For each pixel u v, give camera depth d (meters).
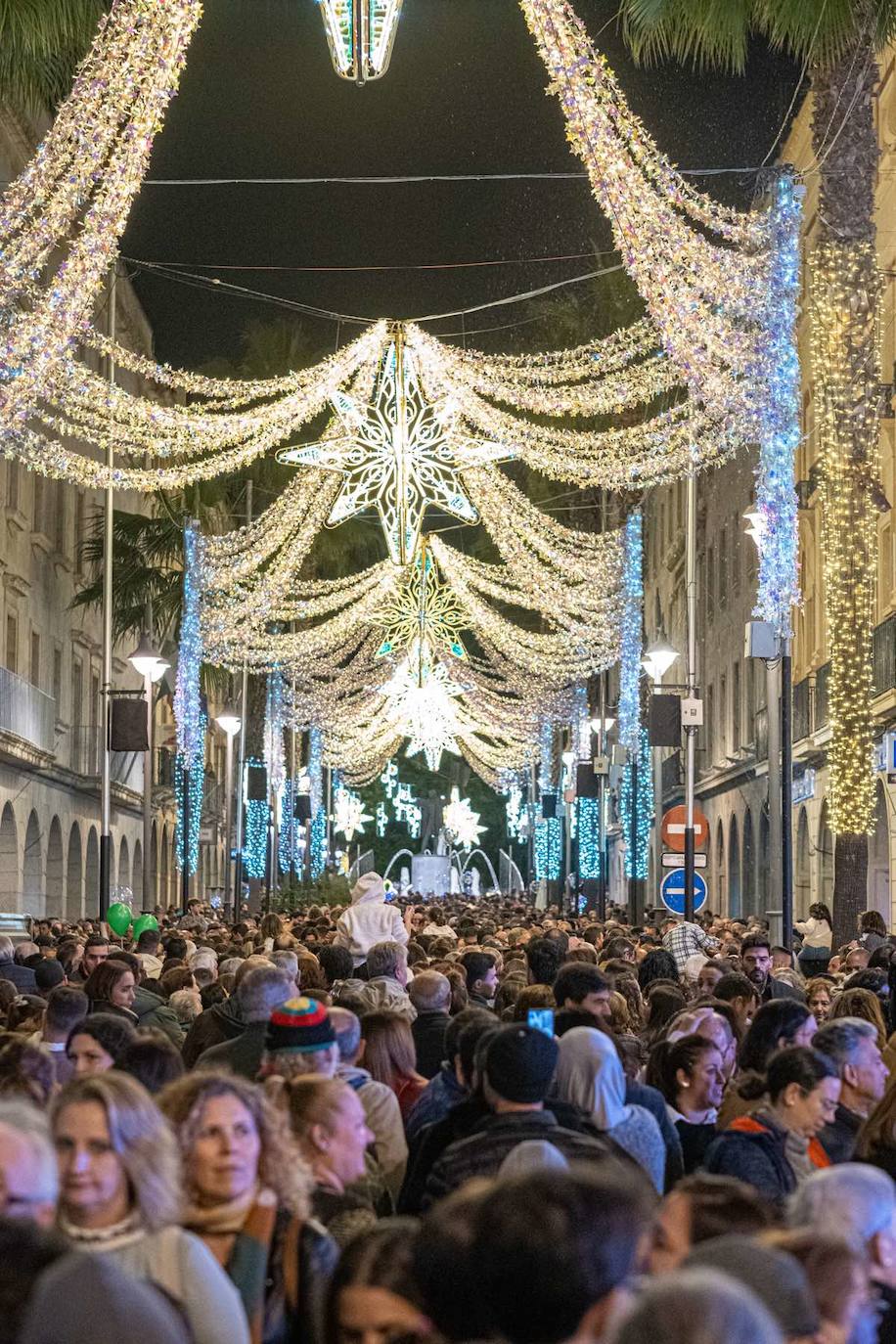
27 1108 4.12
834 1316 3.38
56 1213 4.22
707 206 18.16
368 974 13.09
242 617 43.03
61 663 44.72
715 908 53.59
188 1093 4.86
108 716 30.94
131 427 25.50
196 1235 4.68
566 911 52.25
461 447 28.41
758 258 19.16
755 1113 6.71
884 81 30.28
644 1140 7.02
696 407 27.64
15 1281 3.04
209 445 26.36
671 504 60.81
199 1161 4.74
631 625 43.34
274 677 55.09
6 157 37.00
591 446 31.28
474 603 47.88
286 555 41.22
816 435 35.81
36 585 41.81
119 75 15.53
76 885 47.03
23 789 39.81
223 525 48.94
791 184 19.80
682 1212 3.96
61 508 44.75
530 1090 6.05
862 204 21.44
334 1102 5.80
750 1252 3.02
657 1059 8.40
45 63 18.89
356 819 93.06
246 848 51.16
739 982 11.62
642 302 39.09
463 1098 7.97
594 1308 2.96
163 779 58.97
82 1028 7.88
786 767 20.83
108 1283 2.81
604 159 16.16
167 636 56.03
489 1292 2.97
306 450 28.50
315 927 25.03
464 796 107.00
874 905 32.59
